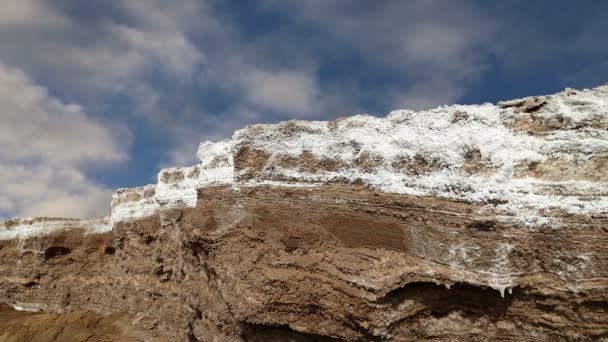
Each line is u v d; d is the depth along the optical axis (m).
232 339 10.33
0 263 26.97
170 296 17.81
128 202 22.52
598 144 7.44
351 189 8.88
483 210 7.55
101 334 20.02
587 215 7.12
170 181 18.38
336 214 8.92
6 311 25.45
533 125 7.99
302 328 8.59
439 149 8.19
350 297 8.10
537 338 7.25
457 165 7.97
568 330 7.06
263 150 10.25
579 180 7.40
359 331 8.01
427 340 7.79
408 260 7.97
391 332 7.82
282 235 9.42
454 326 7.73
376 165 8.77
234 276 9.71
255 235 9.77
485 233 7.50
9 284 26.47
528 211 7.38
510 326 7.43
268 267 9.34
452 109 8.37
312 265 8.80
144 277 20.42
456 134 8.12
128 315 21.03
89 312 22.92
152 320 19.02
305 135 9.84
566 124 7.80
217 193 10.92
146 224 20.77
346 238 8.72
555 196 7.38
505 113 8.12
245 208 10.14
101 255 24.67
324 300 8.45
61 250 26.12
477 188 7.66
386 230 8.32
